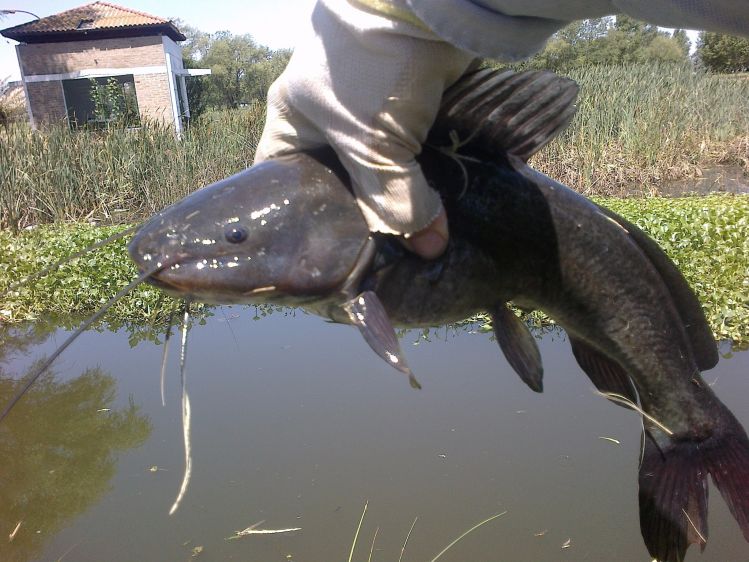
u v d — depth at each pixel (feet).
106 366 6.76
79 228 10.39
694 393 2.47
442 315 2.19
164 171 12.80
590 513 4.19
